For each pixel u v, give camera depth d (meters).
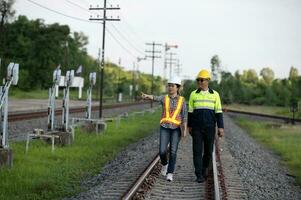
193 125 19.94
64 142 32.94
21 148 29.48
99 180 22.22
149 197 17.48
